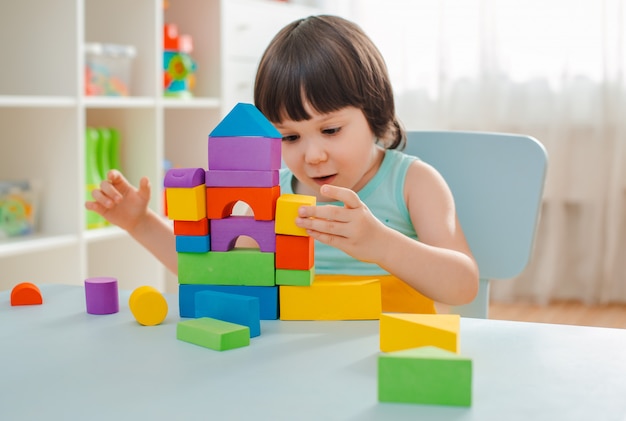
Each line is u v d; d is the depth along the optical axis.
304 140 1.10
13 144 2.07
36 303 0.83
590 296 2.86
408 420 0.50
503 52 2.83
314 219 0.76
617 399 0.53
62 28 1.97
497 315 2.70
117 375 0.59
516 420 0.50
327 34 1.10
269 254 0.77
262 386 0.56
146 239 1.03
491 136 1.22
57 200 2.03
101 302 0.79
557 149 2.79
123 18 2.29
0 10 2.05
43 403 0.53
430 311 1.01
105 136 2.19
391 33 2.95
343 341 0.69
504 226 1.21
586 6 2.73
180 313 0.78
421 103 2.95
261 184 0.78
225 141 0.79
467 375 0.52
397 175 1.18
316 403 0.53
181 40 2.39
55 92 2.00
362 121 1.12
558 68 2.77
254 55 2.64
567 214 2.88
